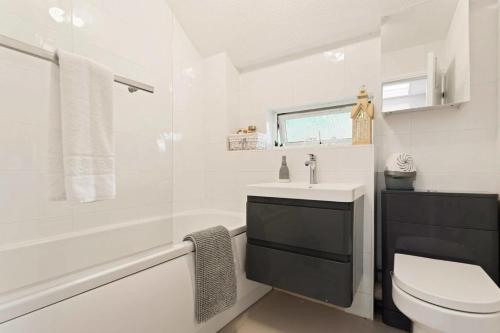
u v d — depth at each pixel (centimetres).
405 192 141
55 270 114
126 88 156
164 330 103
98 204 144
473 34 145
